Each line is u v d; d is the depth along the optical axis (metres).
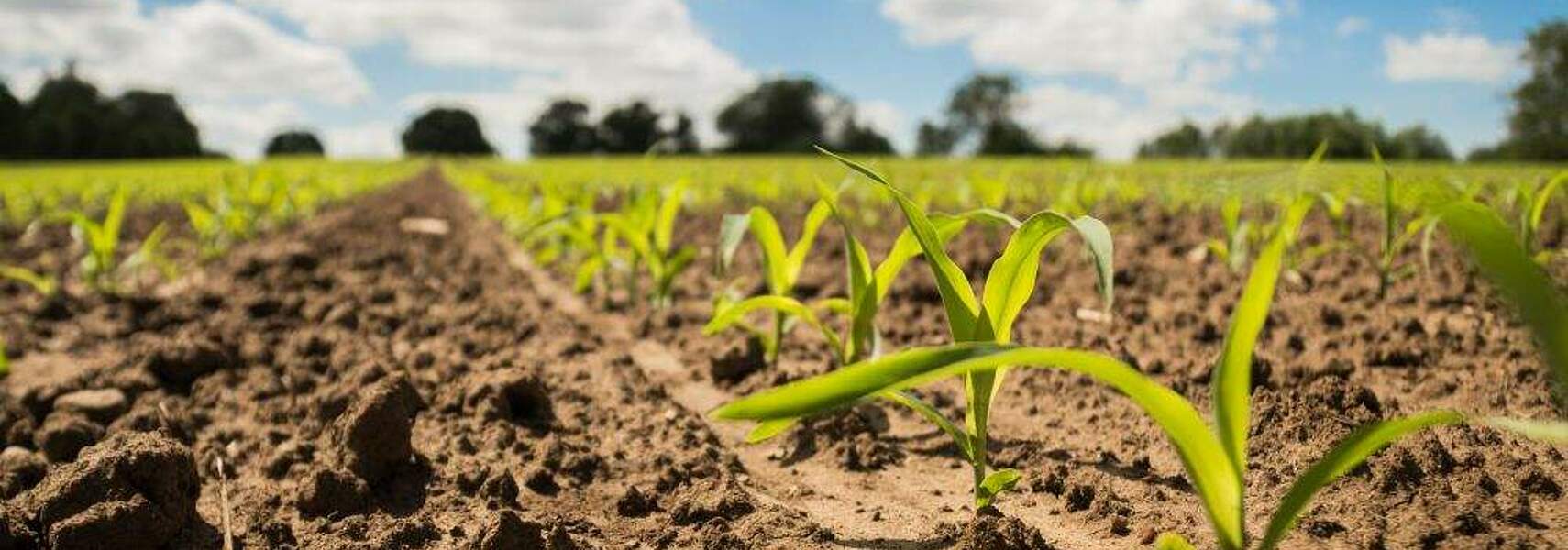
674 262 4.83
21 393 3.88
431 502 2.54
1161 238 7.06
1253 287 1.29
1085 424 3.03
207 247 7.72
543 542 2.18
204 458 3.03
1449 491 2.16
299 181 14.97
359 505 2.50
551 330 4.74
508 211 9.66
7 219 11.92
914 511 2.44
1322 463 1.38
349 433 2.63
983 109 87.25
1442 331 3.69
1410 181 4.47
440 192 22.33
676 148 95.88
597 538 2.31
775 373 3.72
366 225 11.09
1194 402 3.12
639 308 5.45
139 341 4.79
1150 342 4.05
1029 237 1.83
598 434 3.13
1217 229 7.32
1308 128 51.66
